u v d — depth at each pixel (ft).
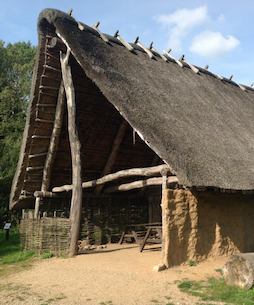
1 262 23.16
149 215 37.40
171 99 24.20
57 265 20.48
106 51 24.62
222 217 22.79
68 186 28.55
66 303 13.08
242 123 29.60
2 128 68.54
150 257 22.47
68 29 22.79
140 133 17.56
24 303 13.20
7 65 78.48
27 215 38.11
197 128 22.06
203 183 16.01
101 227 33.09
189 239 20.01
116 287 15.20
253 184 18.94
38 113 26.99
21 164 29.53
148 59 30.17
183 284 15.39
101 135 30.01
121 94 19.88
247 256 15.02
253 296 13.46
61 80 26.12
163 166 19.77
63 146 29.58
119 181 34.42
